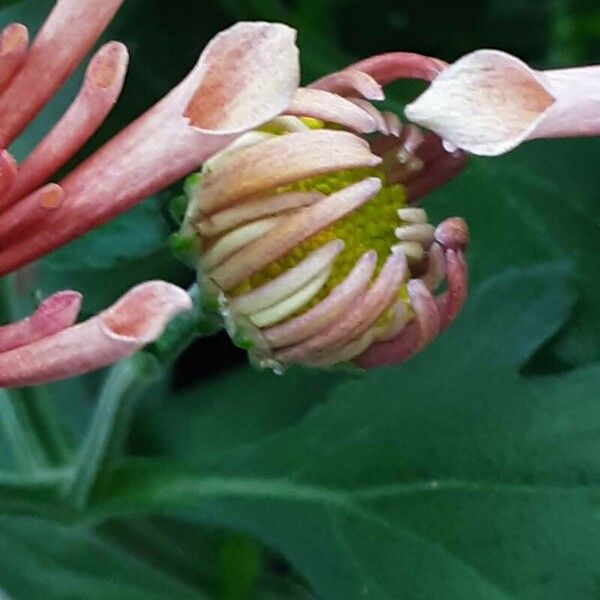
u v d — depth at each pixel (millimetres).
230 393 266
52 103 250
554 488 229
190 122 170
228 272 196
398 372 241
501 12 288
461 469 234
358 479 240
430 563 233
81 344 161
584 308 242
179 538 276
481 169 260
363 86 190
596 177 262
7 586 277
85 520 253
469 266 255
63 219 174
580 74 174
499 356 235
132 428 268
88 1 176
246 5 266
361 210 201
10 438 270
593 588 224
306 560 241
